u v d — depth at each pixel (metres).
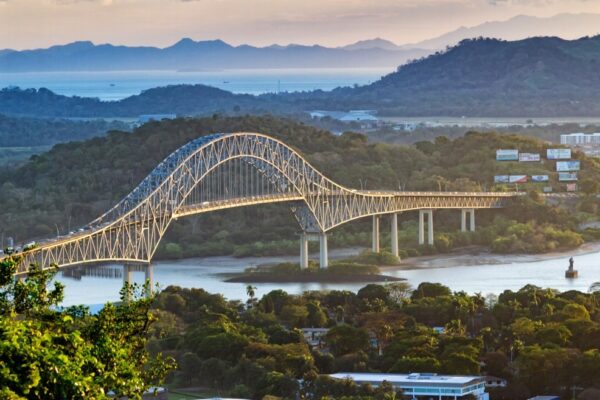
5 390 157.25
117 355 177.25
